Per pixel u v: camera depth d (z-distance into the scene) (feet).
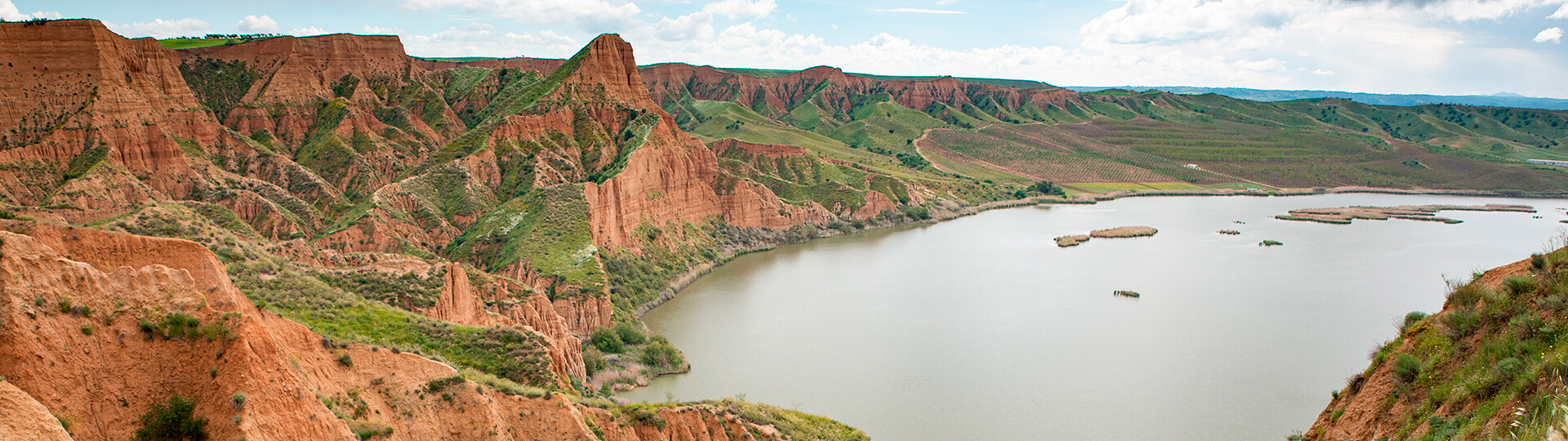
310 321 202.18
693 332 381.19
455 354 211.82
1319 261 551.59
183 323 128.77
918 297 446.60
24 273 120.06
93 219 383.86
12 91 434.71
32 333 115.55
